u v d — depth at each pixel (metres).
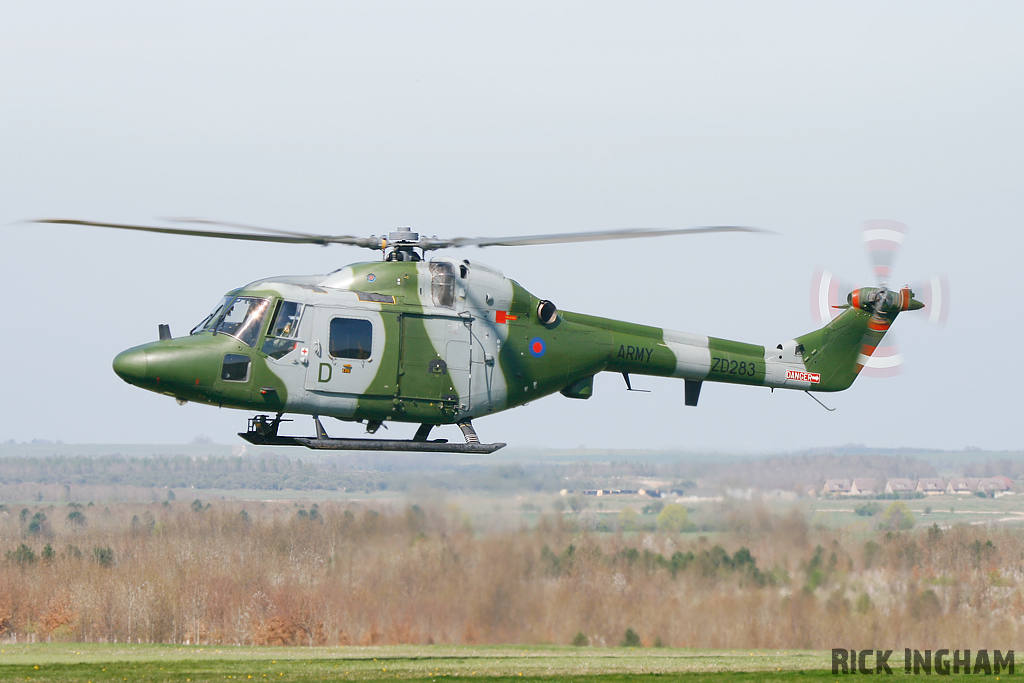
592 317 65.38
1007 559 128.25
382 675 53.34
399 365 56.47
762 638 121.94
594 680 51.94
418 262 58.66
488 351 59.56
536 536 134.25
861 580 127.81
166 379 52.69
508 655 73.94
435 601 130.12
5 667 56.69
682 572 127.00
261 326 54.09
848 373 75.00
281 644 127.81
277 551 144.00
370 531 139.38
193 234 53.91
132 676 52.62
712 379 70.06
